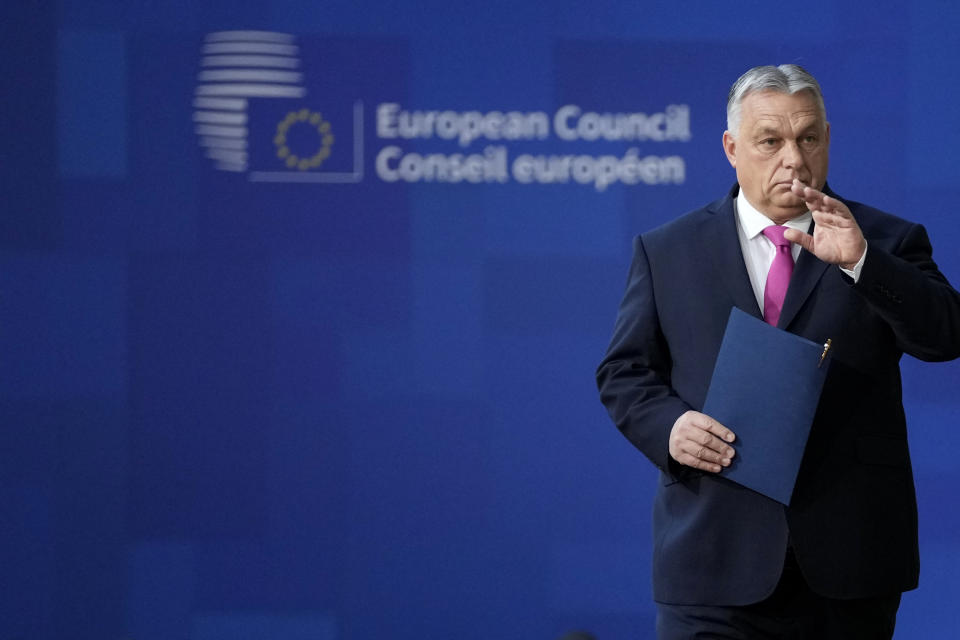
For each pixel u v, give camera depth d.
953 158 14.47
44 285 13.92
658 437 8.20
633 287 8.95
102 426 13.98
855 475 8.02
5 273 13.88
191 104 14.08
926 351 7.88
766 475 7.83
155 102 14.04
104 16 13.99
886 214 8.64
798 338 7.74
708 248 8.66
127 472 13.99
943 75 14.48
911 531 8.21
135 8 14.02
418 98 14.29
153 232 14.02
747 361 7.91
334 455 14.17
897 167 14.48
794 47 14.48
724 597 8.11
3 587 13.88
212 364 14.07
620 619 14.36
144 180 14.02
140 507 13.99
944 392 14.51
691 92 14.45
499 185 14.35
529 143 14.38
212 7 14.09
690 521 8.30
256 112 14.12
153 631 14.01
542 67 14.39
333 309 14.19
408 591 14.22
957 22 14.47
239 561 14.08
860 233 7.58
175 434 14.04
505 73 14.37
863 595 7.95
